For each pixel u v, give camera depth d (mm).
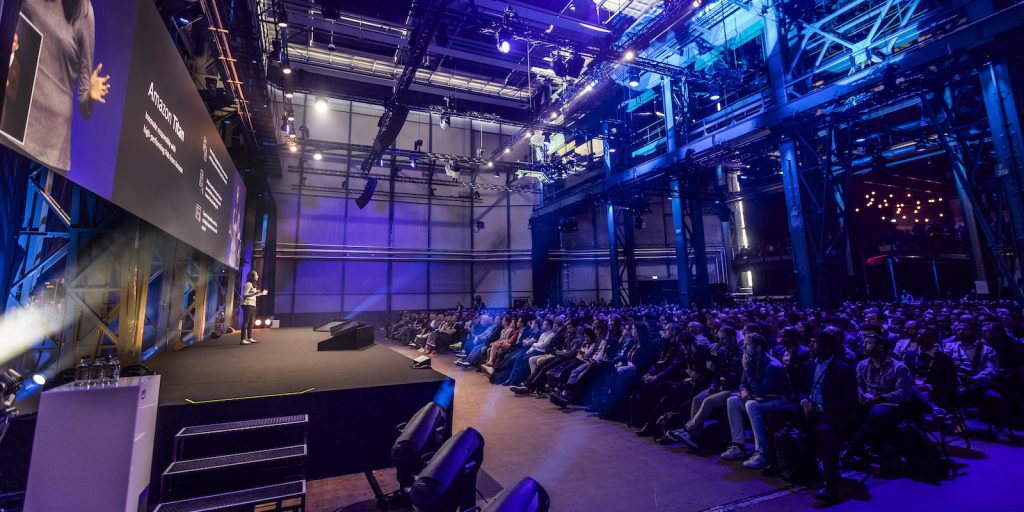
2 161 3412
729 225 29406
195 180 6984
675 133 17250
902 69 9664
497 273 25016
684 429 4996
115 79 3791
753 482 3920
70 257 5402
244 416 3492
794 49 12914
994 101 8656
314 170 22141
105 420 2166
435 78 22156
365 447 3873
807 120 11828
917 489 3650
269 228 19859
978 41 8664
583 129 21438
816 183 12562
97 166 3479
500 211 25516
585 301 26469
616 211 22000
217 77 11211
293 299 21328
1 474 2461
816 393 4105
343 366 5398
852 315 9727
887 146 18266
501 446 5020
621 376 6281
